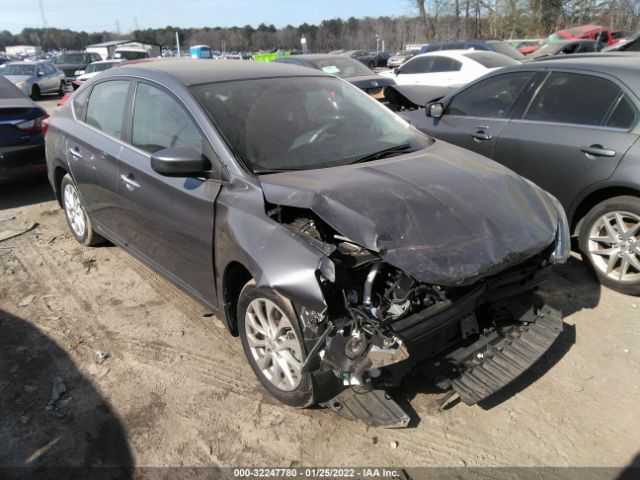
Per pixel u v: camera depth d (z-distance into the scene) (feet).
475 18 126.41
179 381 10.05
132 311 12.52
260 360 9.44
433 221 8.20
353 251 8.28
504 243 8.24
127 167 11.87
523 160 14.69
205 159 9.61
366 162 10.17
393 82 35.86
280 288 7.84
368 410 8.21
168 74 11.45
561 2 115.24
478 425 8.88
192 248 10.29
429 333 7.86
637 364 10.29
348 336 7.55
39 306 12.82
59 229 18.01
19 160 20.22
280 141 10.18
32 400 9.58
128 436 8.75
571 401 9.39
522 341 9.51
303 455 8.34
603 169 12.66
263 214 8.71
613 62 13.60
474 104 16.62
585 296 12.64
